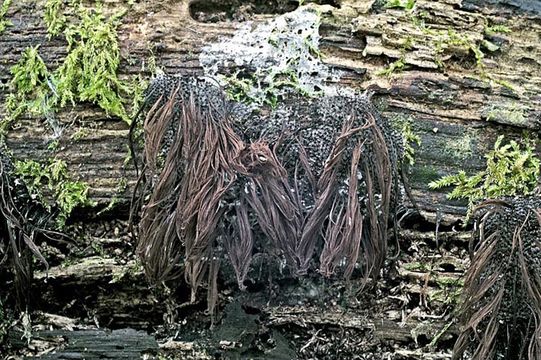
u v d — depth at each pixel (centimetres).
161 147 238
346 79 261
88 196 252
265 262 237
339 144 232
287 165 237
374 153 236
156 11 268
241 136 241
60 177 253
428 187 254
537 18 274
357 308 243
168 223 232
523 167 254
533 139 259
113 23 265
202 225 226
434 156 256
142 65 261
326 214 231
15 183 248
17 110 258
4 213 238
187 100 236
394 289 246
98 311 247
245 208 230
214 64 261
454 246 251
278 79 258
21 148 255
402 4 271
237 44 263
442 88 261
